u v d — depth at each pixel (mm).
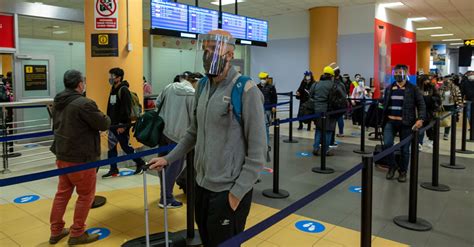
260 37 9523
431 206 4473
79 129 3268
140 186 5203
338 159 6961
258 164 2004
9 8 7559
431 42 28344
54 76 8758
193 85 4332
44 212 4266
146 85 10609
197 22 7867
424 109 5121
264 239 3539
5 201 4633
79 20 8602
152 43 11734
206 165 2084
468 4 13375
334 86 7027
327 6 13344
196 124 2348
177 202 4387
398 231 3748
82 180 3336
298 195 4855
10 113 7660
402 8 14203
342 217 4105
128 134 5562
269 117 9594
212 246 2078
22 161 6738
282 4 13008
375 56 13234
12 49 7816
